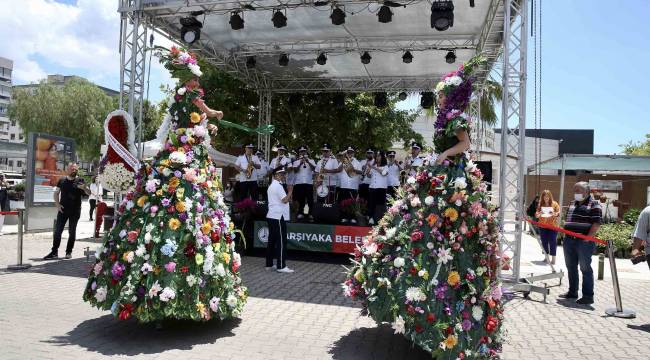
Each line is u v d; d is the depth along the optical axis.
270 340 4.80
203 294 4.63
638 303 7.35
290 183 11.96
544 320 6.16
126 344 4.49
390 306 4.09
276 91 15.42
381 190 11.37
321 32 11.25
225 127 16.86
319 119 17.34
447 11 8.80
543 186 23.44
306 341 4.82
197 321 5.13
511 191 8.96
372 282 4.30
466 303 4.02
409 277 4.07
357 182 11.73
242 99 16.66
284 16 9.62
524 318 6.26
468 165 4.27
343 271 9.18
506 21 8.02
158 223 4.59
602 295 7.91
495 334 4.20
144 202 4.75
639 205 21.28
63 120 34.56
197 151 5.01
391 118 18.91
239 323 5.33
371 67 13.54
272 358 4.29
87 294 4.75
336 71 14.03
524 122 8.05
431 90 14.67
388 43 11.85
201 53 12.46
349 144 18.14
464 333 3.93
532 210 12.37
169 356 4.21
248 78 14.46
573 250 7.46
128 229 4.69
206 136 5.11
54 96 34.88
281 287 7.42
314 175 12.06
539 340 5.28
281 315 5.75
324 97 16.89
